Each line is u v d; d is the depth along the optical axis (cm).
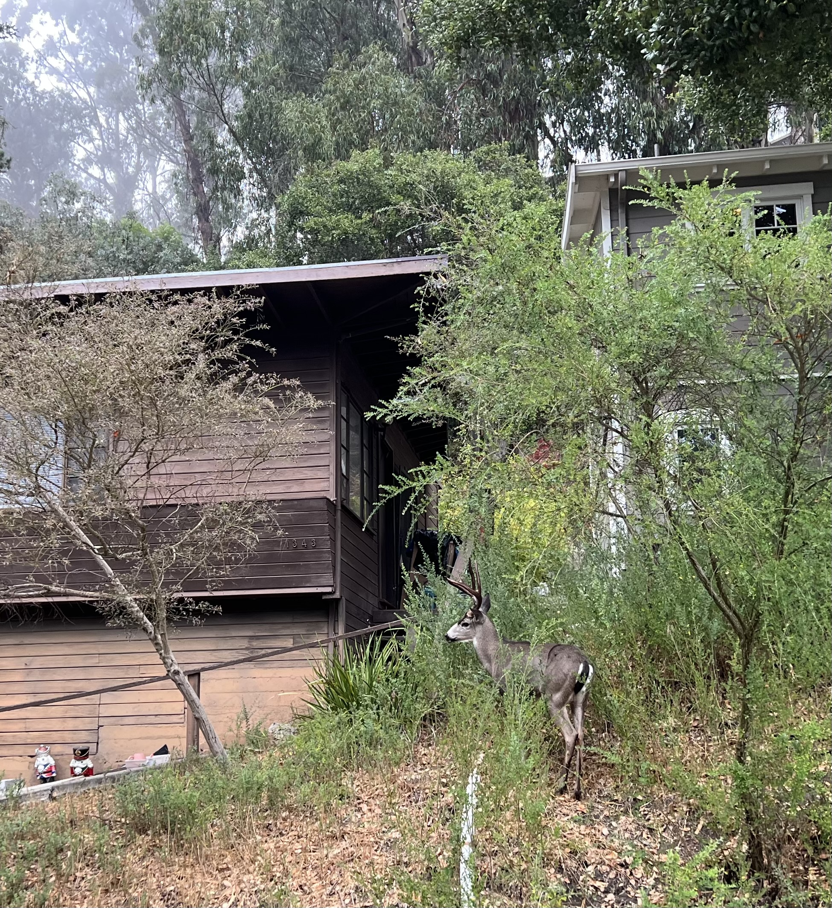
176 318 867
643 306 564
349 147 2794
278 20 3316
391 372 1444
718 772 505
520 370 635
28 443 789
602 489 580
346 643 1108
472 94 2880
